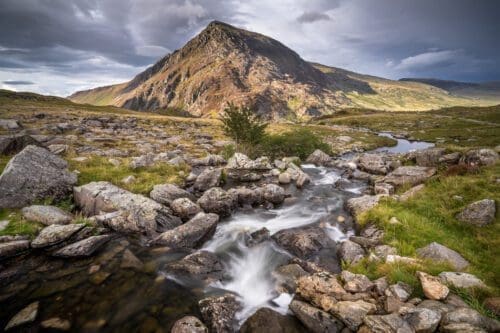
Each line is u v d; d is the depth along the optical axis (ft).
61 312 8.68
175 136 53.62
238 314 9.16
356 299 8.57
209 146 43.96
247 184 24.57
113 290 9.84
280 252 13.50
